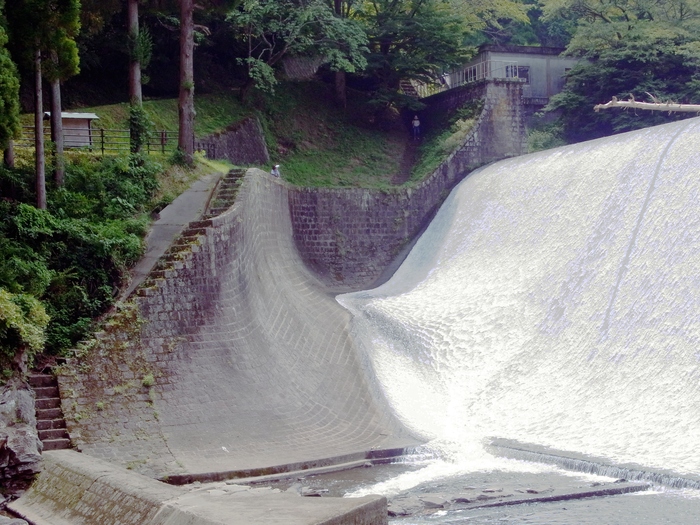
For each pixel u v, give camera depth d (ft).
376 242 143.74
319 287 132.46
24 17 94.32
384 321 115.03
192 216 107.65
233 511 52.49
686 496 68.03
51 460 73.72
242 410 90.27
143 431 83.20
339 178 157.89
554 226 116.57
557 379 95.04
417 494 72.59
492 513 65.98
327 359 106.32
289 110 169.99
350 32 160.66
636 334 91.81
